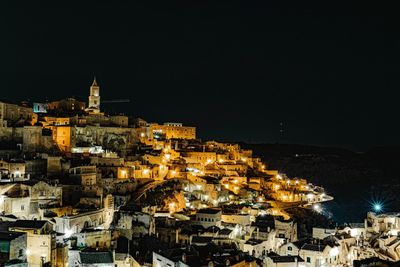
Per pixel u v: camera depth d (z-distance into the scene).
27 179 157.88
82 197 167.38
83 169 182.25
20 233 101.00
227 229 159.75
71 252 114.44
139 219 148.38
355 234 164.12
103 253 114.81
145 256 126.75
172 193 199.88
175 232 152.88
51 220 134.12
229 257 125.25
